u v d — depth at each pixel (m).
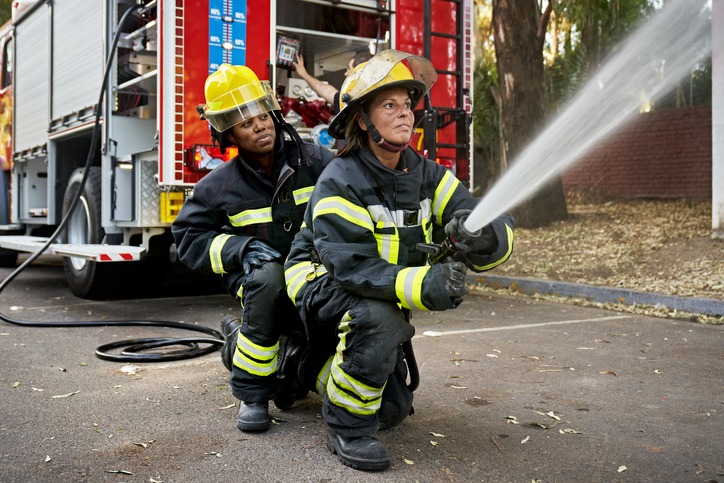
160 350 4.48
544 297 6.74
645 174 13.51
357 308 2.36
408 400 2.71
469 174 6.40
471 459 2.54
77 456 2.58
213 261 2.86
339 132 2.60
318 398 3.35
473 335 4.87
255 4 5.38
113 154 6.02
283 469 2.45
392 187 2.45
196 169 5.14
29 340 4.74
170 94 5.07
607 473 2.42
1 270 9.38
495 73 12.50
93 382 3.65
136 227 5.98
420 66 2.50
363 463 2.42
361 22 6.11
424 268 2.22
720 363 4.04
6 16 18.00
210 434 2.82
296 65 5.84
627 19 9.95
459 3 6.38
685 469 2.46
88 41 6.56
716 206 7.58
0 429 2.89
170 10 5.05
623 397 3.35
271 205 2.95
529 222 9.97
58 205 7.66
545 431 2.85
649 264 7.20
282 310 2.82
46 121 7.68
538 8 9.99
